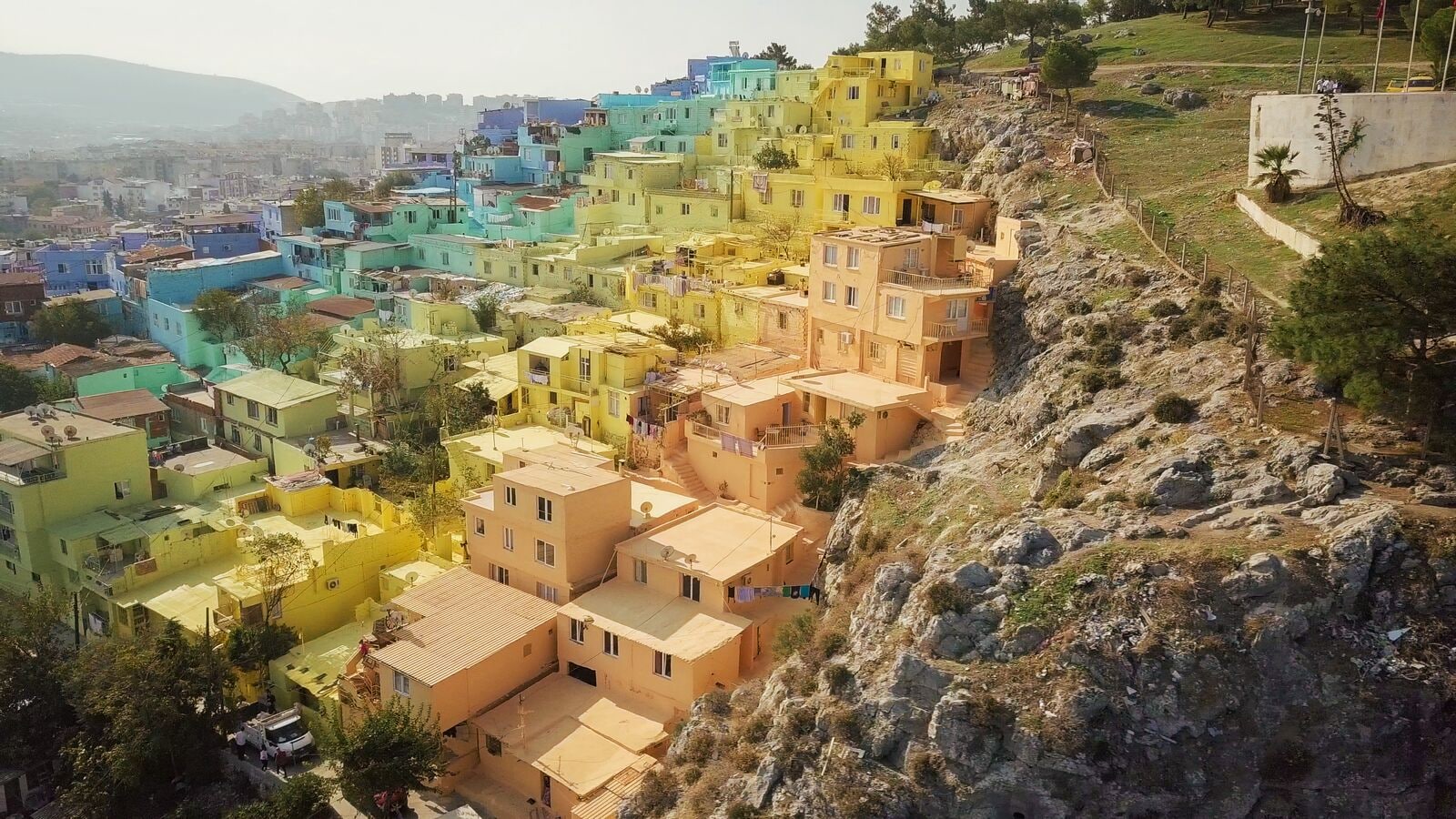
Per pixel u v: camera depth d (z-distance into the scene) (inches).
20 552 2760.8
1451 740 1245.7
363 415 3444.9
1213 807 1277.1
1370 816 1246.9
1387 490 1462.8
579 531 2271.2
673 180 4692.4
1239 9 4584.2
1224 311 2038.6
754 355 3097.9
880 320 2785.4
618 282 3873.0
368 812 1925.4
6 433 2928.2
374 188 7155.5
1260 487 1529.3
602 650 2153.1
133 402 3545.8
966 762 1362.0
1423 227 1604.3
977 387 2664.9
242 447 3442.4
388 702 2003.0
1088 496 1696.6
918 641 1508.4
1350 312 1494.8
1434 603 1310.3
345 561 2529.5
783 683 1702.8
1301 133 2556.6
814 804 1443.2
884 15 5994.1
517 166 5930.1
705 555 2246.6
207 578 2598.4
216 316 4414.4
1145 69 4148.6
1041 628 1427.2
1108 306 2309.3
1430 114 2326.5
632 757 1925.4
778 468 2603.3
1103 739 1315.2
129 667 2113.7
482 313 3902.6
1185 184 2955.2
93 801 2066.9
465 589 2319.1
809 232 3799.2
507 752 1994.3
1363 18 4013.3
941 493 2087.8
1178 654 1341.0
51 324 4670.3
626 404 2906.0
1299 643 1327.5
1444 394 1473.9
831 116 4579.2
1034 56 4726.9
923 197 3440.0
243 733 2207.2
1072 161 3302.2
